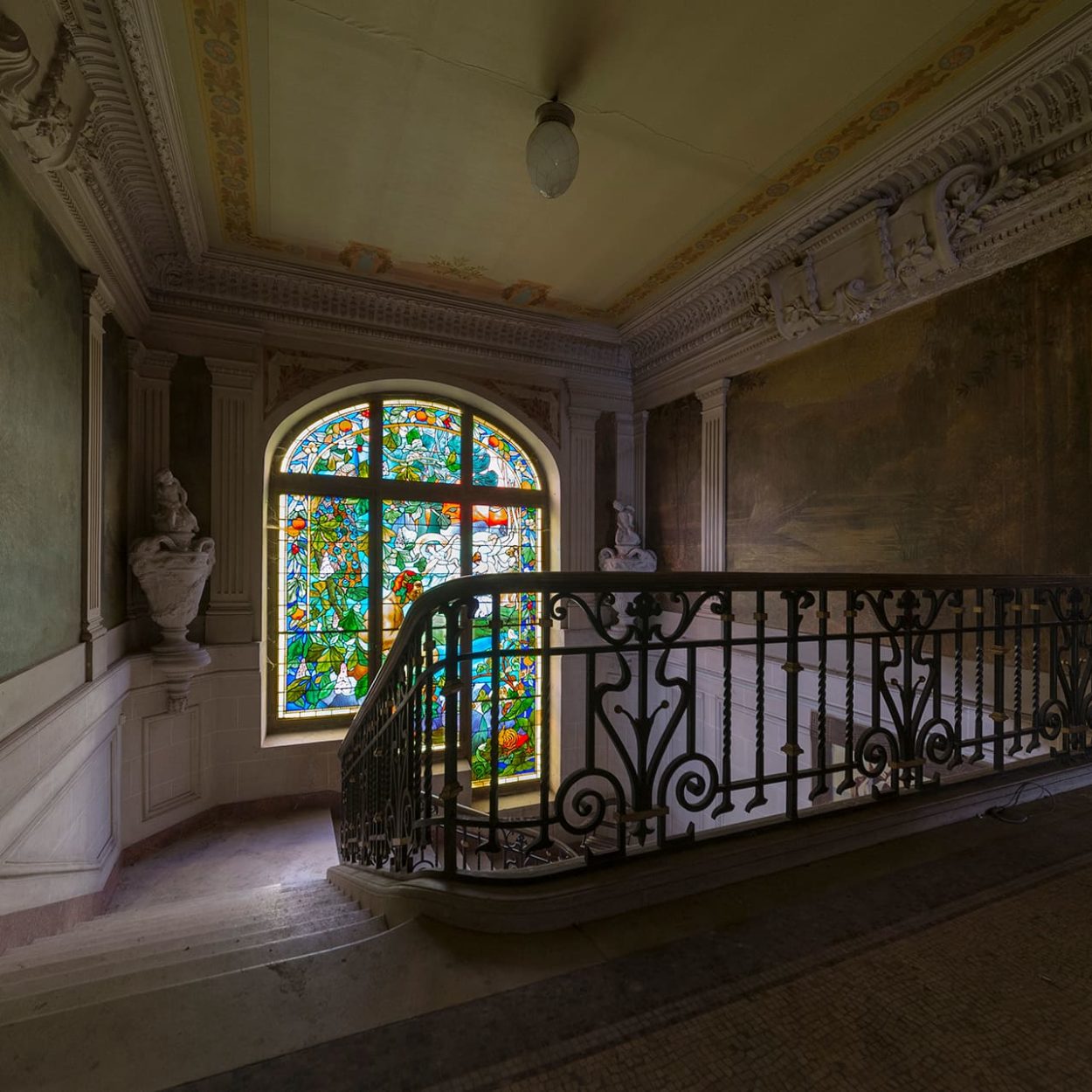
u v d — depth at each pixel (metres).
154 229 4.57
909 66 3.27
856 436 4.54
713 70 3.30
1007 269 3.60
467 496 6.68
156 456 5.09
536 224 4.79
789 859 1.86
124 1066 1.11
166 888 4.29
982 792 2.27
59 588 3.24
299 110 3.58
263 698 5.54
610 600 1.78
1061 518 3.34
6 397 2.54
